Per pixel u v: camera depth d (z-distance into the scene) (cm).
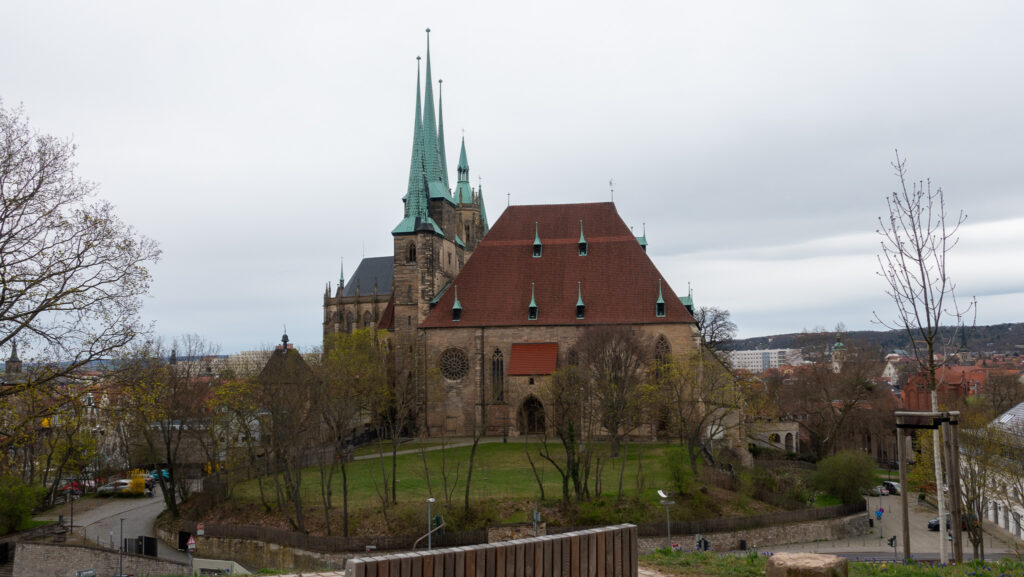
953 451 2978
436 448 10450
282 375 9069
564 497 7362
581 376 9194
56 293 3706
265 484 8844
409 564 1678
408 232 12269
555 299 11406
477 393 11306
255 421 10194
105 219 3853
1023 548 7125
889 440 13950
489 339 11388
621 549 1945
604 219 11900
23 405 4109
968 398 13325
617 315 11081
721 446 9762
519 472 8712
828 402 12519
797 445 13950
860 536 8312
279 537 6888
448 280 13262
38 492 8538
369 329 12606
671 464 7900
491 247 11988
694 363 9556
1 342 3669
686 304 11838
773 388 14738
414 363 11338
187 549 7356
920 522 9200
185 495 8819
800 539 7800
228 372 11588
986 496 6781
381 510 7238
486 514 7062
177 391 8525
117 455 11462
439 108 14788
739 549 7288
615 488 7925
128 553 6844
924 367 3206
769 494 8331
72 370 3834
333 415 8544
